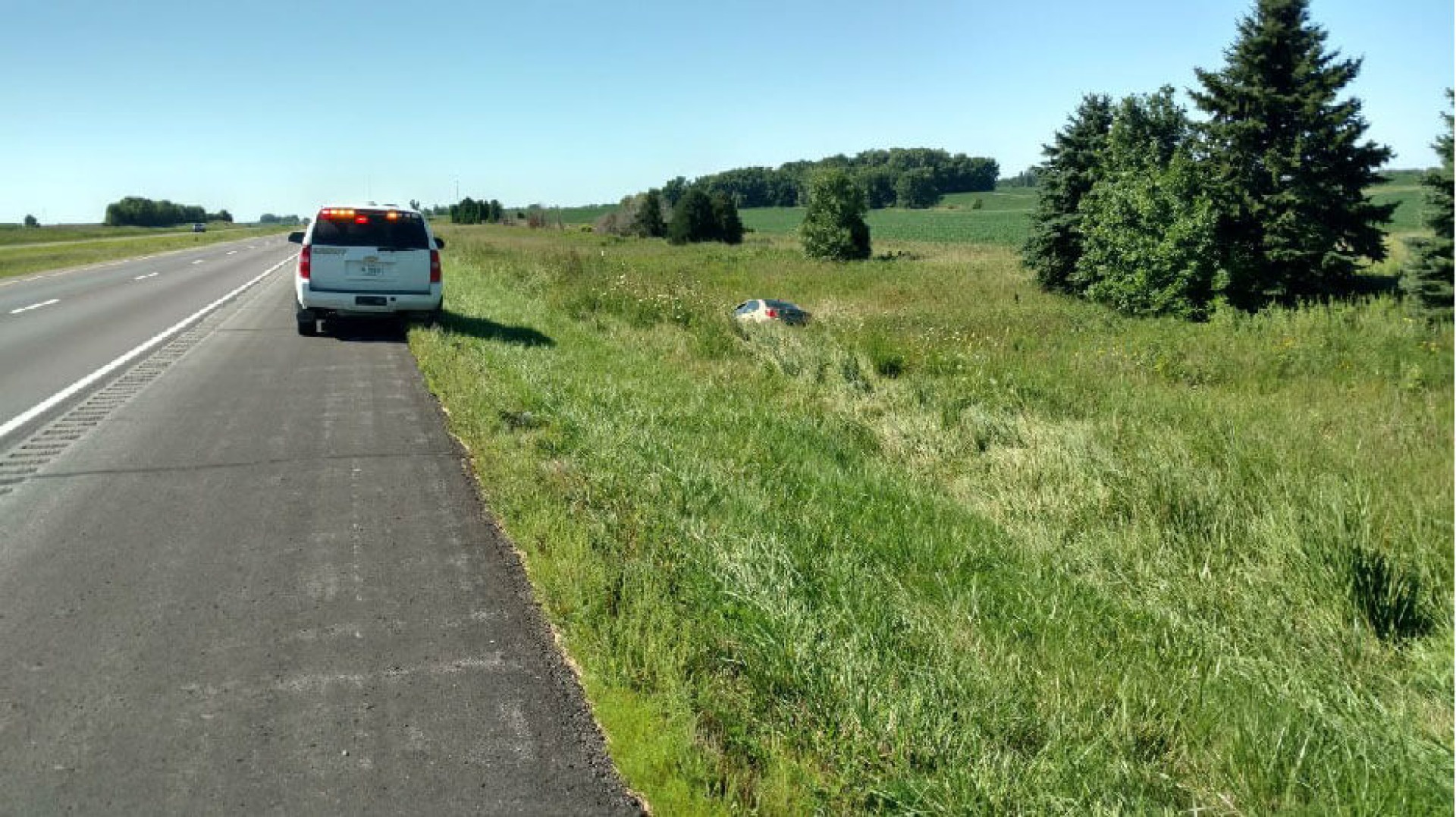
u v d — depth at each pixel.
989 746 3.17
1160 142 28.45
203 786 2.85
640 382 10.00
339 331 14.34
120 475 6.15
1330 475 6.45
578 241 70.56
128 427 7.52
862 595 4.40
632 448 6.93
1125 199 24.08
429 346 11.52
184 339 13.15
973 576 4.86
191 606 4.14
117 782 2.86
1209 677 3.83
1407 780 3.12
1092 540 5.64
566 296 18.19
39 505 5.47
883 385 10.72
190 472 6.25
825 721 3.27
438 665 3.68
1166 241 22.84
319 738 3.13
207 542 4.93
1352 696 3.67
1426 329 18.23
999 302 27.02
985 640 4.07
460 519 5.44
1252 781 3.10
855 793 2.87
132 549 4.80
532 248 45.72
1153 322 20.88
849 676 3.48
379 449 6.99
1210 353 14.34
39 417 7.85
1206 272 23.06
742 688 3.48
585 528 5.03
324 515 5.43
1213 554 5.27
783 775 2.91
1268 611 4.54
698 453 7.05
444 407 8.59
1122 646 4.16
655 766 2.98
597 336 13.69
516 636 3.95
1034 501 6.43
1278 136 26.64
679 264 41.47
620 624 3.88
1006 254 52.38
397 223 13.08
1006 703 3.44
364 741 3.12
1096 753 3.18
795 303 27.00
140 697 3.36
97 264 36.97
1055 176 30.45
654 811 2.79
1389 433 8.49
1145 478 6.31
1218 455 7.24
